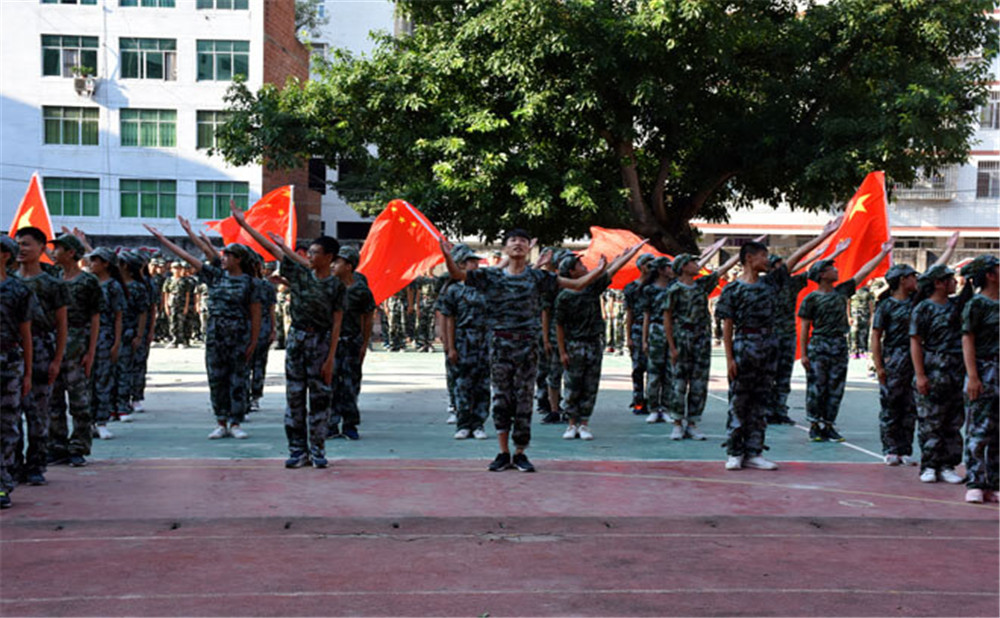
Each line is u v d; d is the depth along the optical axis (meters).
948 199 35.69
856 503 6.97
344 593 4.79
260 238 7.93
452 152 20.64
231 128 23.06
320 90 22.38
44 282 7.16
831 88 21.58
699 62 20.44
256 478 7.50
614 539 5.94
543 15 19.17
